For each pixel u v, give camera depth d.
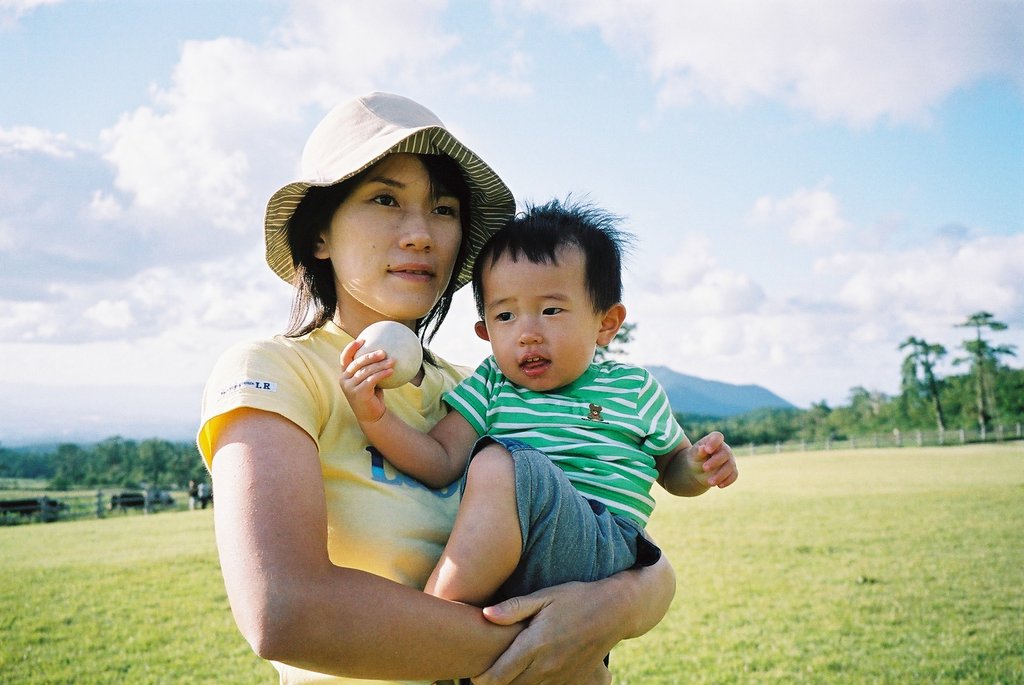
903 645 8.55
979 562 12.54
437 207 1.99
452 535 1.60
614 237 2.23
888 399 85.75
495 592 1.65
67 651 8.60
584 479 1.92
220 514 1.45
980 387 74.62
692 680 7.53
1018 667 7.79
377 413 1.71
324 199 1.92
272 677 7.68
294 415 1.55
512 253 2.09
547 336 2.04
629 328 21.73
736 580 11.66
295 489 1.46
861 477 26.30
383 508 1.68
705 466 1.98
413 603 1.43
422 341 2.33
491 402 2.09
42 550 15.73
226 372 1.62
